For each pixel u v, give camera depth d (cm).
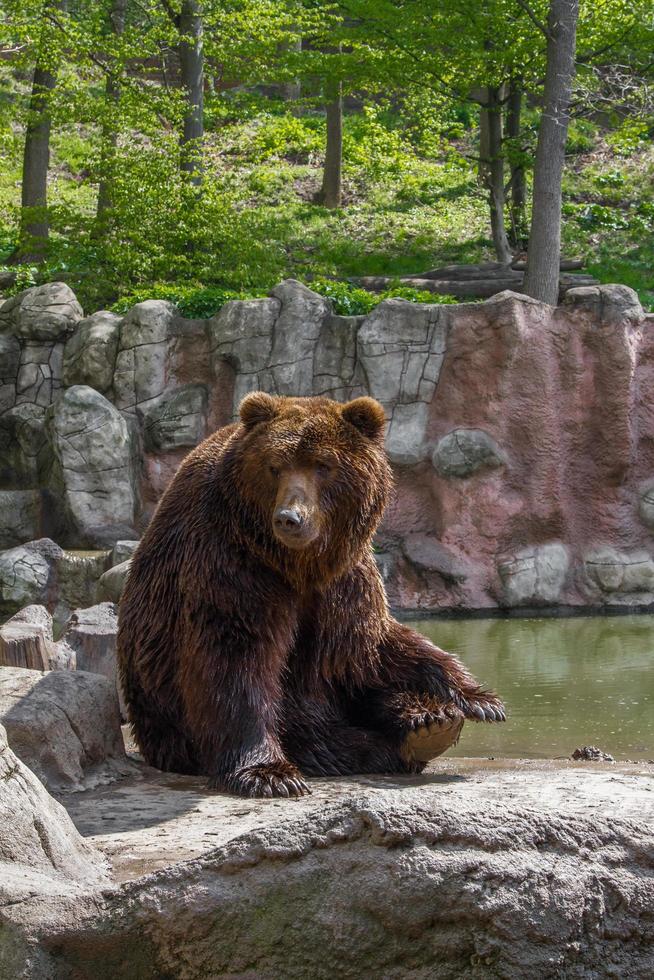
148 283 2341
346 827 282
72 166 3362
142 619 593
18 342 1866
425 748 571
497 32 2227
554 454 1641
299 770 562
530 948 270
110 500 1680
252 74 2620
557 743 789
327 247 2784
